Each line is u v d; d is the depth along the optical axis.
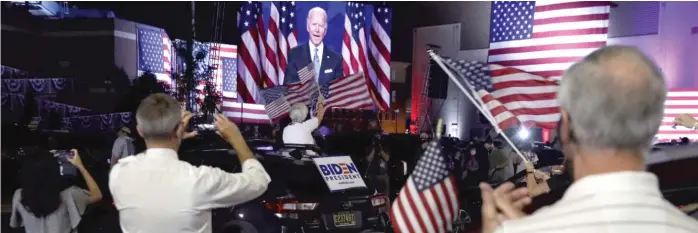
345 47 22.16
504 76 3.47
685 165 3.36
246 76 20.86
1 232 5.91
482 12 32.12
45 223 4.66
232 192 2.63
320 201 6.83
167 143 2.69
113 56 30.33
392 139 16.72
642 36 26.75
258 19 21.16
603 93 1.26
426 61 33.25
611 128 1.25
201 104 21.45
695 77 25.34
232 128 2.82
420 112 32.12
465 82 2.83
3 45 28.72
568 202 1.32
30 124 21.16
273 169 7.03
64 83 28.73
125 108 26.08
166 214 2.57
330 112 19.92
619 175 1.27
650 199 1.26
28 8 31.14
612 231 1.22
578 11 12.31
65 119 24.86
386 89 23.89
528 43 12.81
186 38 25.16
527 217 1.37
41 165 4.66
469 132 31.11
